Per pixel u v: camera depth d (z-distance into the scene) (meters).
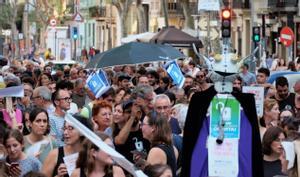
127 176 13.20
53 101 18.89
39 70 36.94
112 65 25.39
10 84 23.09
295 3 72.50
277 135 14.97
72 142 14.03
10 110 18.47
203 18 60.84
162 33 45.22
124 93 22.00
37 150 15.83
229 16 38.06
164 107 17.75
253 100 13.23
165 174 12.02
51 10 101.12
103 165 12.72
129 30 97.94
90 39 120.69
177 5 88.31
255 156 13.23
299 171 14.16
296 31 72.38
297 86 21.25
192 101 13.27
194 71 37.25
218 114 13.21
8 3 99.25
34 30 104.56
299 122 16.11
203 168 13.26
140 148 16.36
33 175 11.76
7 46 96.62
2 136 14.30
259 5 79.38
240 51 85.56
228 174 13.22
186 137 13.26
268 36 75.62
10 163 14.30
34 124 15.95
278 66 50.88
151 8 92.88
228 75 13.19
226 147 13.21
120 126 17.19
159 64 37.91
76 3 118.69
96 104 16.89
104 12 113.75
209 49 49.12
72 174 12.84
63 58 70.94
